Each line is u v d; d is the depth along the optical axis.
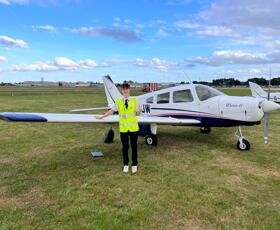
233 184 4.03
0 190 3.78
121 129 4.48
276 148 6.21
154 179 4.22
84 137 7.40
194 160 5.25
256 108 5.63
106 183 4.05
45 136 7.52
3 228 2.80
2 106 16.27
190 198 3.54
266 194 3.69
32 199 3.50
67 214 3.10
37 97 26.95
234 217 3.06
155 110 7.17
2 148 6.12
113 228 2.82
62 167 4.80
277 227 2.86
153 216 3.07
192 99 6.53
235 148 6.21
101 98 26.16
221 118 6.09
